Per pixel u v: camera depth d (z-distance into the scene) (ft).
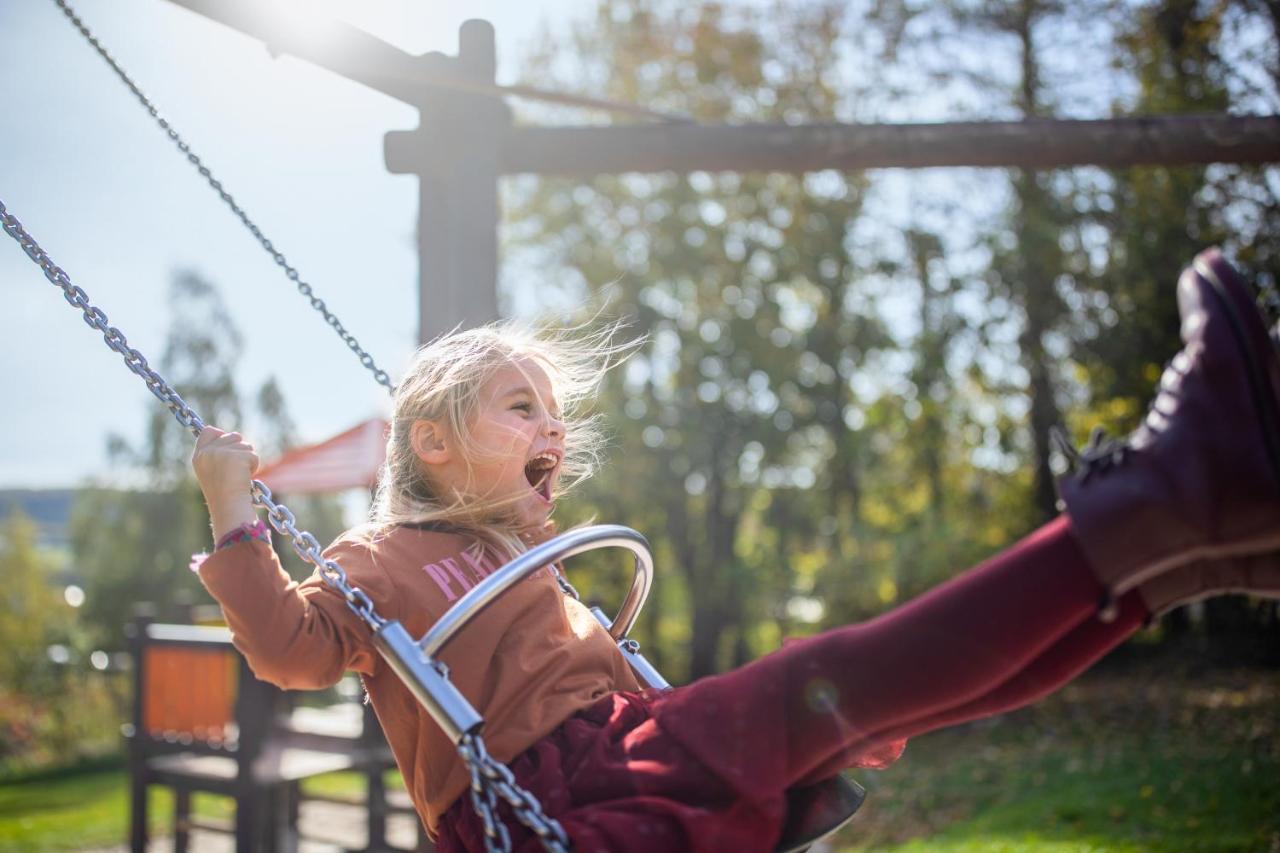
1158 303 34.83
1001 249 38.01
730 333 47.32
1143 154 14.20
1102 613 4.32
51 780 50.06
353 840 25.20
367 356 7.71
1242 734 24.16
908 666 4.47
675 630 61.72
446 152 12.39
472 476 6.07
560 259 49.26
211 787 21.47
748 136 14.29
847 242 44.27
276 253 7.62
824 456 48.75
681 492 49.75
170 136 7.41
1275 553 4.35
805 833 4.91
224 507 5.31
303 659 5.24
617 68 46.09
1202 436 4.22
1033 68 36.52
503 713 5.44
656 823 4.62
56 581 70.69
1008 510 42.50
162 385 5.63
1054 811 20.16
